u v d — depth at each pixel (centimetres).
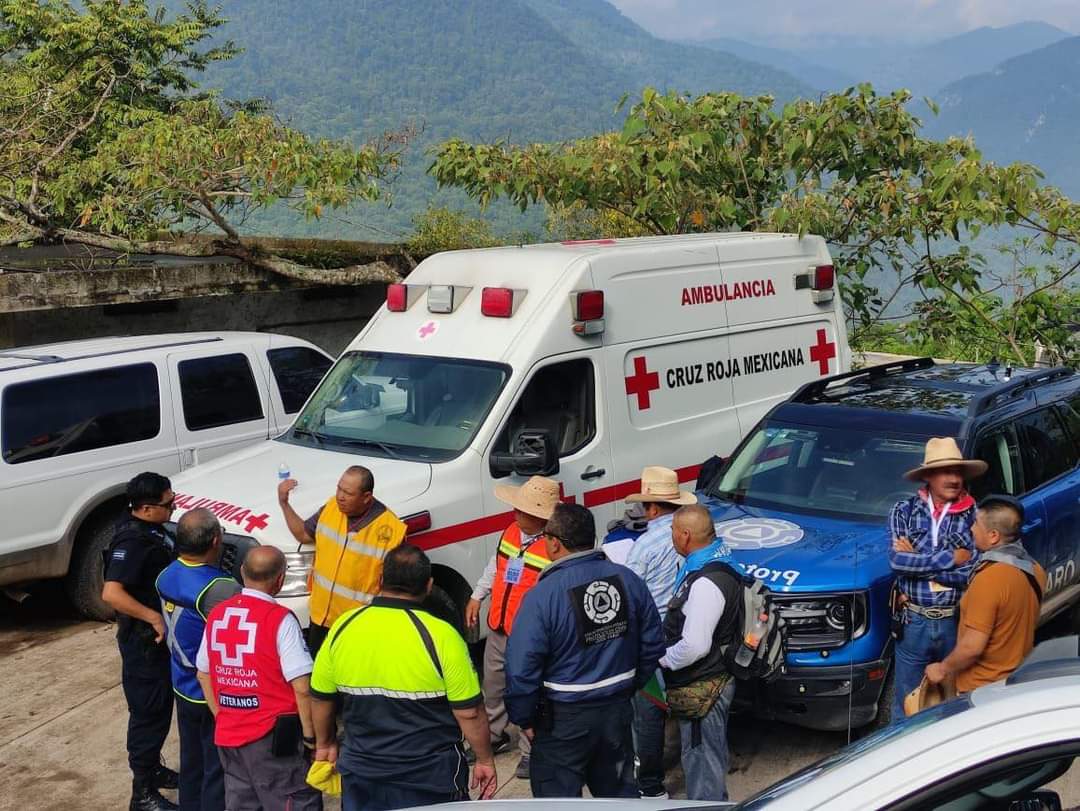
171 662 527
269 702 467
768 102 1291
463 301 769
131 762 562
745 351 862
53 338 1230
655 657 464
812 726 564
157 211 1291
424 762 421
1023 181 1157
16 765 637
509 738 633
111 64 1883
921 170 1287
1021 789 206
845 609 559
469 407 712
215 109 1368
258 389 955
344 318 1482
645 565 551
